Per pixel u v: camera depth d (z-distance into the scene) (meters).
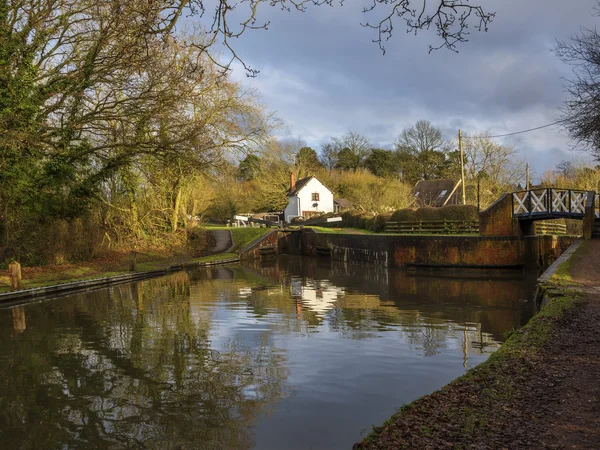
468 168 48.25
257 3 4.99
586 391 5.28
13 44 16.03
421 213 35.22
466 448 4.06
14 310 14.59
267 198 60.38
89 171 23.84
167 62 17.05
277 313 14.12
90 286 20.48
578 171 42.38
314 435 5.64
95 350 9.65
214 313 14.06
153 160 22.22
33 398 6.95
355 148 82.12
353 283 22.64
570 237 27.38
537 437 4.21
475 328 11.97
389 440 4.34
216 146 20.89
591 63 15.43
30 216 21.36
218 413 6.34
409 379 7.75
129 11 6.27
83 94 18.03
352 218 48.09
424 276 25.45
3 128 15.41
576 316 9.10
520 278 23.80
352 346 9.98
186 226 38.75
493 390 5.46
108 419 6.18
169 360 8.88
